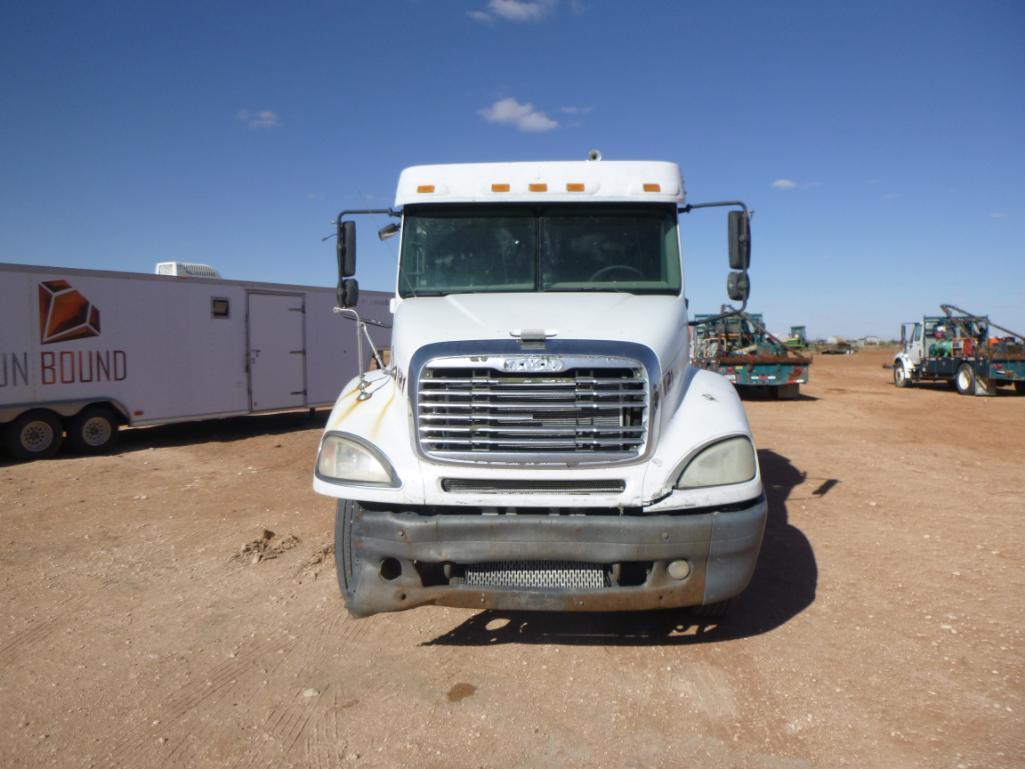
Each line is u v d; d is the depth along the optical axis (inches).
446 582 162.6
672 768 128.3
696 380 185.0
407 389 159.5
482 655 172.4
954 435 521.3
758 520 155.9
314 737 139.5
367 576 159.2
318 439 511.5
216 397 516.7
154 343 482.6
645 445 153.6
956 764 127.0
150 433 546.3
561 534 150.7
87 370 451.2
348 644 179.2
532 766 129.6
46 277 433.1
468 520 152.0
